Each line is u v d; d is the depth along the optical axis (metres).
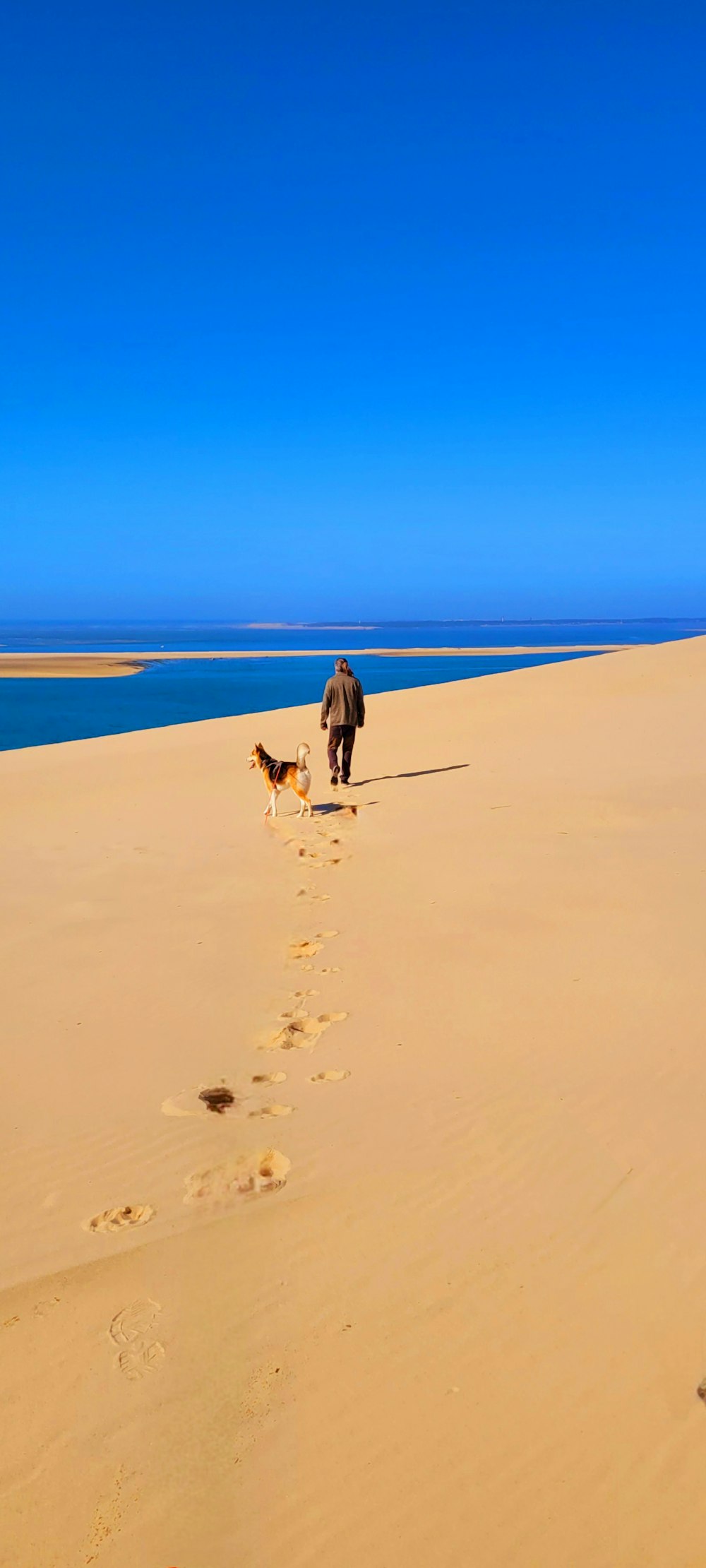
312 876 7.72
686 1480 2.06
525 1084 3.96
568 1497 2.05
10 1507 2.13
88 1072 4.41
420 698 22.28
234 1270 2.92
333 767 12.38
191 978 5.56
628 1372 2.37
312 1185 3.35
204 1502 2.12
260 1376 2.47
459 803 10.38
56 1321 2.73
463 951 5.64
